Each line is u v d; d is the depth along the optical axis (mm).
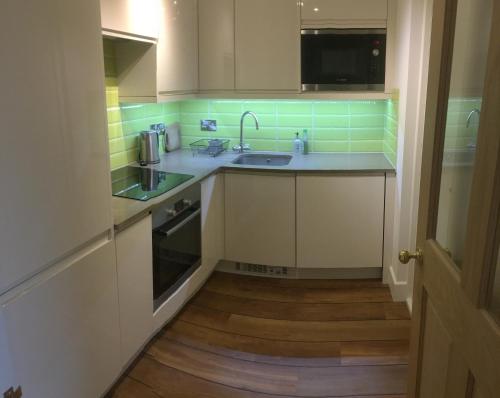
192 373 2496
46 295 1726
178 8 3117
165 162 3475
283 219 3385
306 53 3283
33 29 1578
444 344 1316
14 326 1584
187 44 3287
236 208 3449
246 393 2346
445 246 1427
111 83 3016
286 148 3869
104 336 2117
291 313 3090
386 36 3191
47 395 1766
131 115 3316
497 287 1057
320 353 2660
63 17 1716
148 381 2430
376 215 3309
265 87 3396
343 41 3229
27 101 1567
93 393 2062
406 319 2990
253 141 3912
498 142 956
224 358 2623
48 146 1674
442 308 1332
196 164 3410
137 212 2301
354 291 3361
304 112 3777
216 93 3490
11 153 1516
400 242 3088
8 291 1567
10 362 1572
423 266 1518
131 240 2293
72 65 1777
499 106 951
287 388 2377
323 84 3322
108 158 2043
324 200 3303
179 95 3258
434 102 1396
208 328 2918
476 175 1068
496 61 967
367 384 2396
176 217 2805
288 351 2684
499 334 974
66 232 1798
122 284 2242
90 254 1976
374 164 3357
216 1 3338
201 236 3186
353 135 3777
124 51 2973
